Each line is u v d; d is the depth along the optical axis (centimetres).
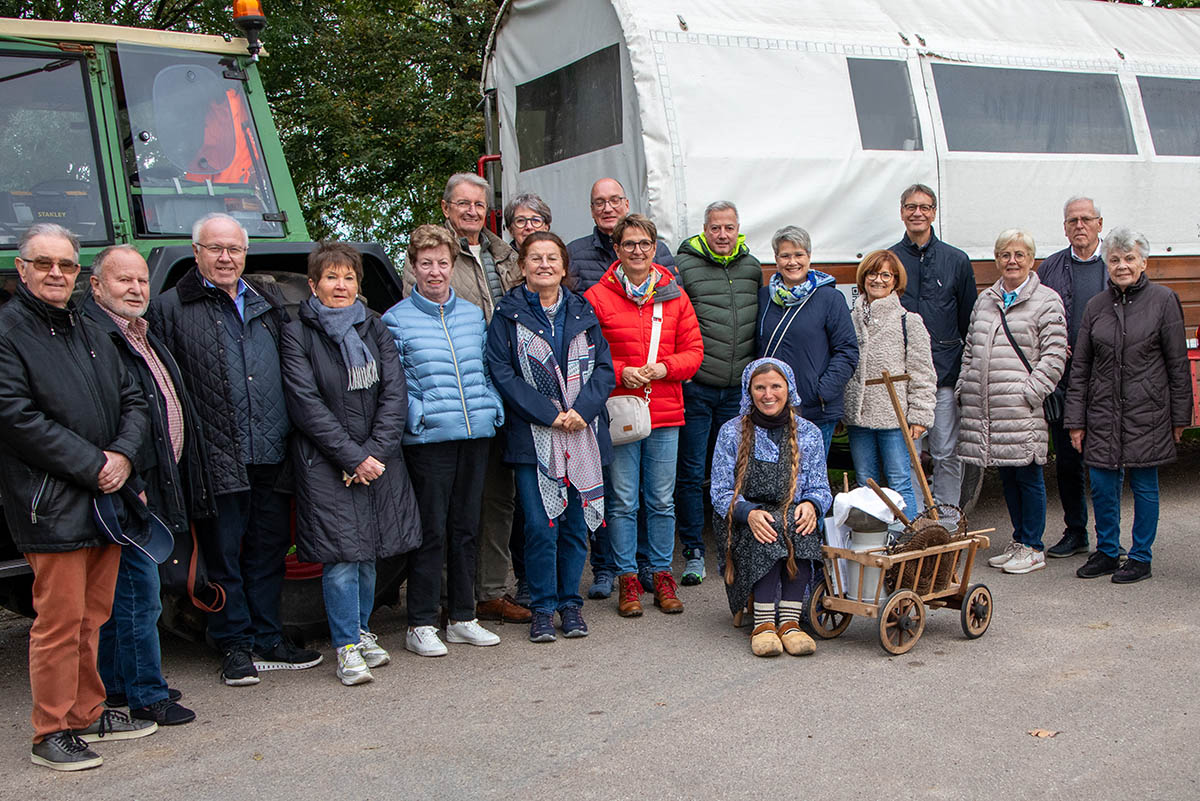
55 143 434
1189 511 685
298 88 1299
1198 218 749
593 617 495
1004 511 697
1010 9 705
